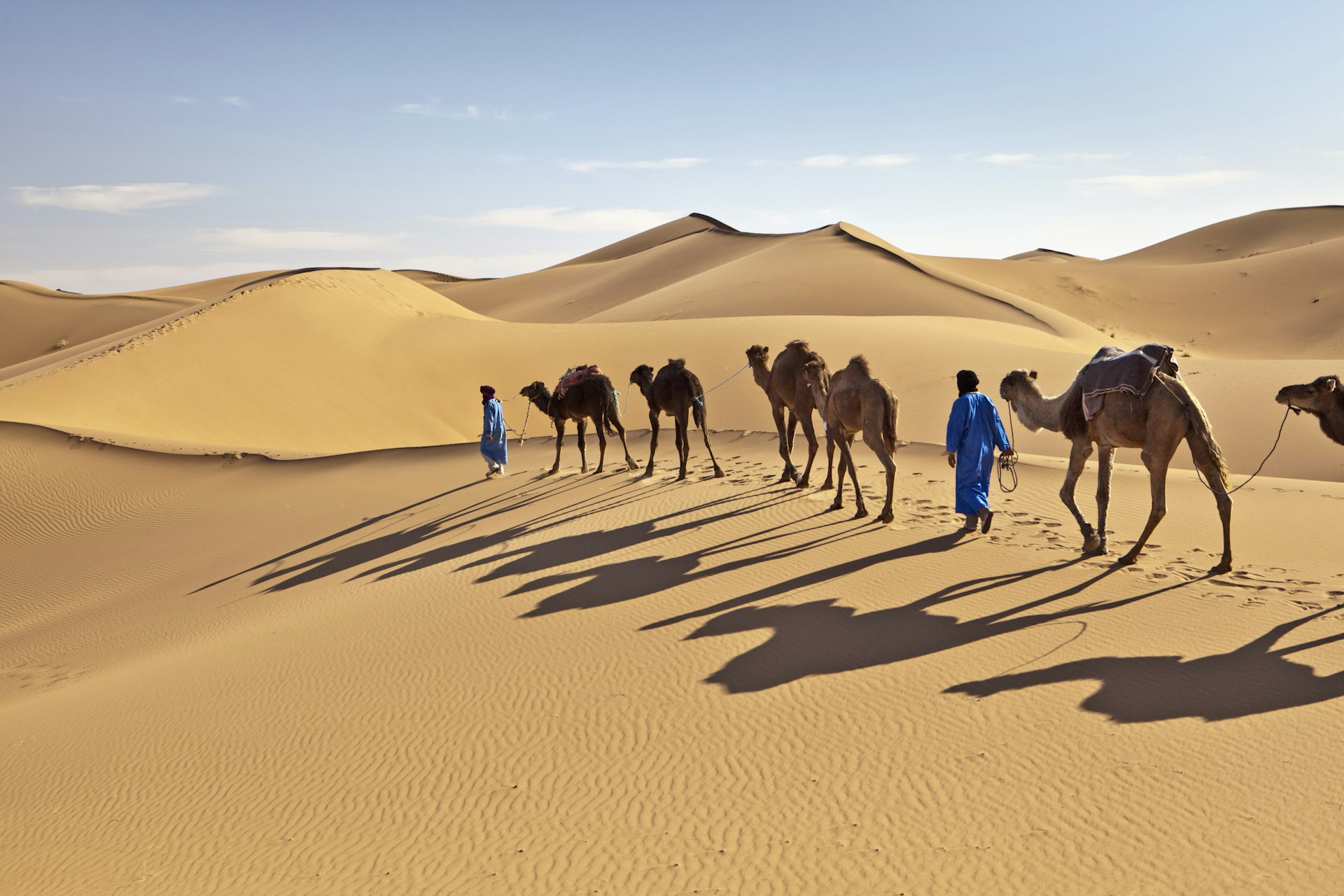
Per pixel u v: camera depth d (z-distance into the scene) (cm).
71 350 6994
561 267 17550
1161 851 533
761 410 4094
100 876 677
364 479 2366
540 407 2092
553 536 1405
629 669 880
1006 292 10138
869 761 668
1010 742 670
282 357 4438
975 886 522
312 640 1127
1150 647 816
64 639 1628
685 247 15700
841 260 10556
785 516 1355
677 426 1753
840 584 1042
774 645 895
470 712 844
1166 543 1231
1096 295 11312
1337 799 564
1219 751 632
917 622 916
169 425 3625
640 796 665
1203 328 10500
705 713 774
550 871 590
